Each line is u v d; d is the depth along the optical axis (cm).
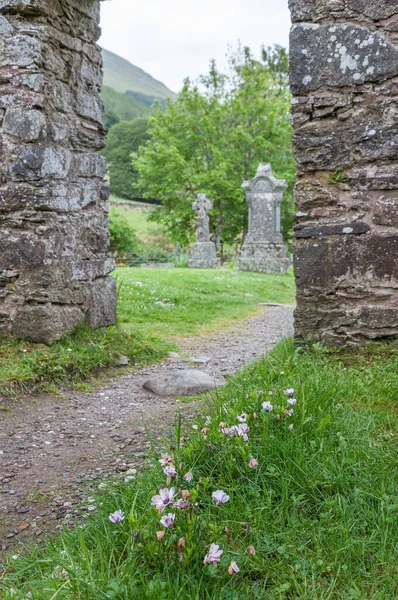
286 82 4072
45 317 512
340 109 425
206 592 166
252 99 3006
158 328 760
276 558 186
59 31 533
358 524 200
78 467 302
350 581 174
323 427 257
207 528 186
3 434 354
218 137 2919
